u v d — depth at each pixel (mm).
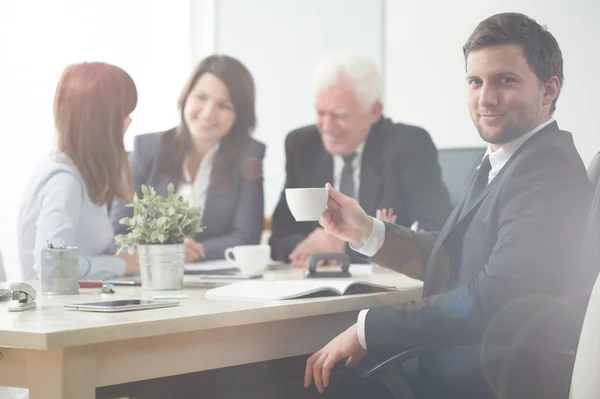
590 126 3582
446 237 1716
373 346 1528
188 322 1299
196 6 4715
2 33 3953
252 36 4617
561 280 1496
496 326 1499
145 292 1737
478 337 1509
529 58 1678
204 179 3256
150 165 3303
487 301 1495
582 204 1538
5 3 3955
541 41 1688
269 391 1786
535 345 1471
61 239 2115
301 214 1729
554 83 1712
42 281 1701
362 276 2102
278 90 4551
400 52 4305
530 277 1486
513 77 1676
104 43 4309
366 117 3502
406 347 1664
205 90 3238
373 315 1535
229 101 3234
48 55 4070
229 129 3246
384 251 1939
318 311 1532
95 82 2250
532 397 1467
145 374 1288
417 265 1957
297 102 4496
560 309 1494
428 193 3297
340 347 1551
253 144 3273
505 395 1494
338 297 1609
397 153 3387
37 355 1172
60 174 2197
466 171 3219
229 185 3170
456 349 1595
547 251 1490
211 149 3268
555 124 1692
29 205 2217
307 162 3574
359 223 1917
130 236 1768
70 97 2236
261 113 4590
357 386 1688
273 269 2416
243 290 1659
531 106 1679
